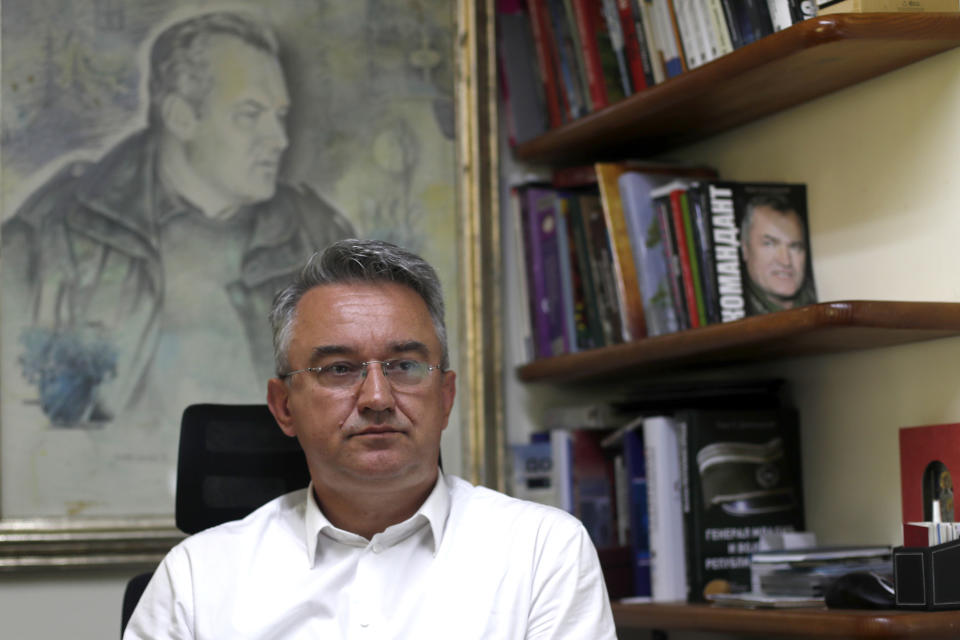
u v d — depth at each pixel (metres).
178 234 2.45
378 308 1.57
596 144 2.64
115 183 2.42
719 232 2.22
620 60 2.47
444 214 2.66
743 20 2.12
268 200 2.53
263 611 1.60
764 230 2.25
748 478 2.31
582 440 2.60
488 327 2.66
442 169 2.67
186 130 2.48
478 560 1.61
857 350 2.21
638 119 2.38
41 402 2.32
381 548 1.63
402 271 1.61
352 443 1.53
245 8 2.55
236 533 1.68
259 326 2.49
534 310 2.68
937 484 1.98
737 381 2.36
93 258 2.38
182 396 2.41
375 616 1.59
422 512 1.62
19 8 2.39
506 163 2.81
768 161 2.42
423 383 1.57
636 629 2.67
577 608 1.58
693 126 2.49
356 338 1.55
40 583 2.31
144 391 2.39
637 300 2.41
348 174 2.60
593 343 2.58
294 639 1.60
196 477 1.85
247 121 2.53
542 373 2.62
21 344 2.32
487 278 2.67
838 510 2.27
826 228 2.26
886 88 2.11
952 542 1.74
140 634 1.62
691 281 2.26
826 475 2.30
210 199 2.48
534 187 2.72
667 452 2.35
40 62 2.39
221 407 1.88
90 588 2.34
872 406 2.18
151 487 2.37
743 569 2.27
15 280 2.33
